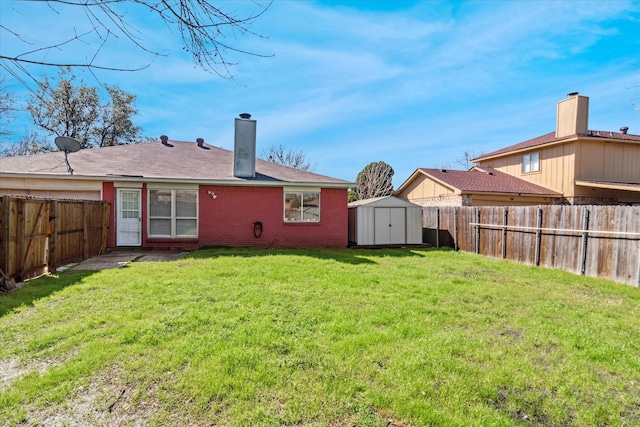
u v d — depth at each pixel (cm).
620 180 1512
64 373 269
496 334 378
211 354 301
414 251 1116
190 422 220
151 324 366
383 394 250
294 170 1333
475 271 757
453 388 262
